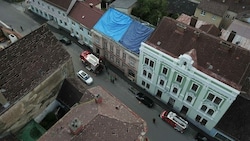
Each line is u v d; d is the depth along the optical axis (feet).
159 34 130.00
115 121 85.61
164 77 135.03
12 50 103.91
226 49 113.19
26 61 108.88
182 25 124.88
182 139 133.49
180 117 138.00
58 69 120.47
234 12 197.36
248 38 169.37
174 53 123.03
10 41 129.70
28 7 219.20
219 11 193.77
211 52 116.57
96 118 84.07
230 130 123.65
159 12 198.29
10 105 101.81
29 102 112.27
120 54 155.74
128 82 163.32
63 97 130.52
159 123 140.05
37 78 111.75
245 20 187.21
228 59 112.68
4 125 104.27
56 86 126.72
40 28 113.39
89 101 95.50
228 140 127.44
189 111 137.80
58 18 195.93
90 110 88.94
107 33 156.87
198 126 139.13
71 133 80.48
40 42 113.80
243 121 122.21
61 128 85.10
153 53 128.36
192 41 121.49
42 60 114.52
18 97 104.63
